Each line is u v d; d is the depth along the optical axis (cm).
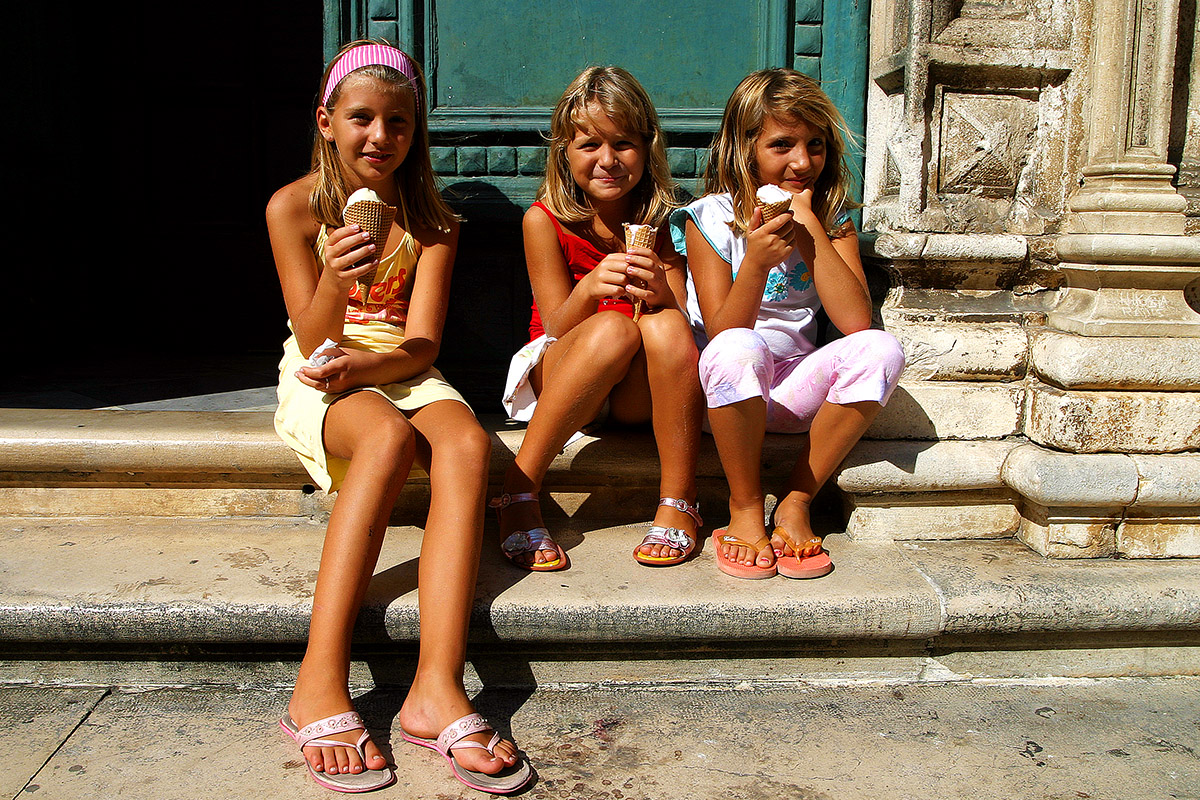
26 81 374
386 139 195
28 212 372
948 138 229
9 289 359
